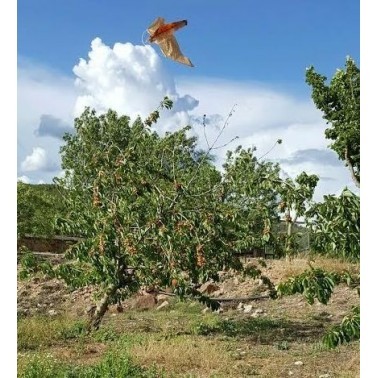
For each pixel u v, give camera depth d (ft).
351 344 31.83
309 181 24.89
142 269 34.12
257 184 26.61
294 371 26.91
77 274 35.19
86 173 35.58
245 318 41.34
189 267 34.50
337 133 79.46
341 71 79.66
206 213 32.94
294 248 30.73
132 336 33.53
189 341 31.71
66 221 34.01
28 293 48.21
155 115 36.19
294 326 37.91
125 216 32.83
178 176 35.94
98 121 74.84
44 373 23.95
